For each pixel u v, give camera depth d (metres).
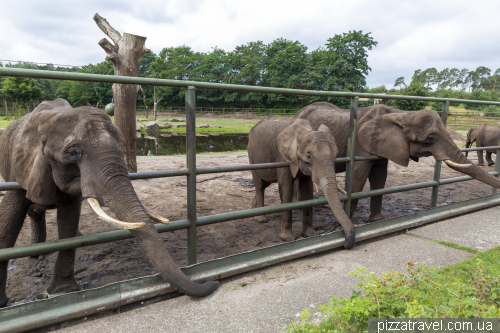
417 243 3.98
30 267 3.52
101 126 2.17
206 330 2.33
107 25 8.16
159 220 2.28
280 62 64.62
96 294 2.45
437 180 4.97
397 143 4.64
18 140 2.44
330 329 2.20
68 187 2.26
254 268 3.19
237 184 7.75
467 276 3.00
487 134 10.70
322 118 5.75
